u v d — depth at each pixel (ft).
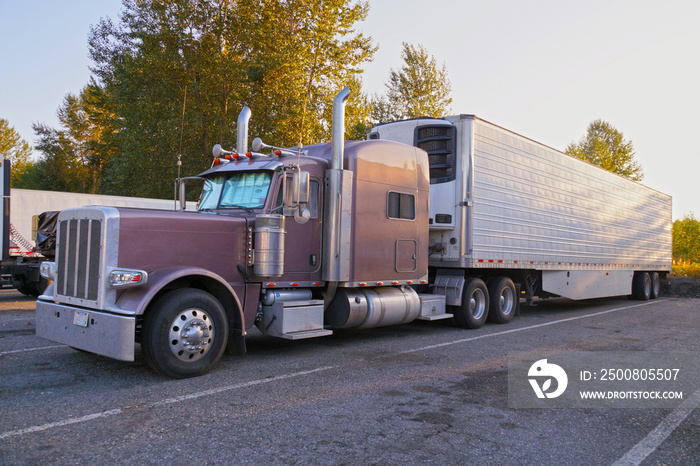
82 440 12.67
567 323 37.55
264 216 21.86
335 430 13.82
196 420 14.29
